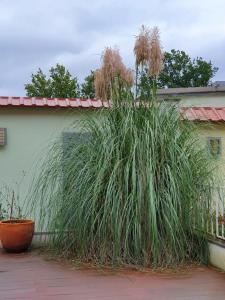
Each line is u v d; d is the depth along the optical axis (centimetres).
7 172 686
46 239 607
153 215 475
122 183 496
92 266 502
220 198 512
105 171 504
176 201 489
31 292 421
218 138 688
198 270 492
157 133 511
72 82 1930
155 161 500
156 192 493
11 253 596
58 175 552
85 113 607
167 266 495
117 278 462
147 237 496
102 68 573
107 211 491
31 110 695
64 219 529
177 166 500
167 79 3344
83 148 539
